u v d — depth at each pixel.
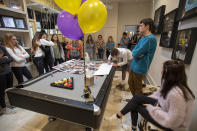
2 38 2.15
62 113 0.85
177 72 0.80
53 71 1.59
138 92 1.76
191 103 0.79
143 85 2.30
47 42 2.63
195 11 1.18
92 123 0.79
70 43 3.34
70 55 3.37
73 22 1.12
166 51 2.17
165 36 2.17
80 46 3.42
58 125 1.47
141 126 1.06
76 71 1.59
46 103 0.87
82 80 1.29
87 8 0.90
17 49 1.94
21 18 2.30
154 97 1.10
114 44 4.80
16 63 1.95
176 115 0.74
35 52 2.44
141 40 1.57
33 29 3.19
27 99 0.94
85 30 1.04
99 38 4.61
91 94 0.97
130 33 5.04
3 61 1.58
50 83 1.22
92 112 0.75
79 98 0.92
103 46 4.68
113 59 2.21
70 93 1.00
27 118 1.59
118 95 2.23
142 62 1.61
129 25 5.05
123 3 4.84
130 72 1.88
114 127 1.45
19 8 2.25
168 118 0.78
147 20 1.46
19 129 1.41
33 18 3.21
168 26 2.03
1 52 1.57
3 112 1.68
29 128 1.43
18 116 1.63
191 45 1.25
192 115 1.15
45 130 1.40
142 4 4.68
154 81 2.93
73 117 0.83
